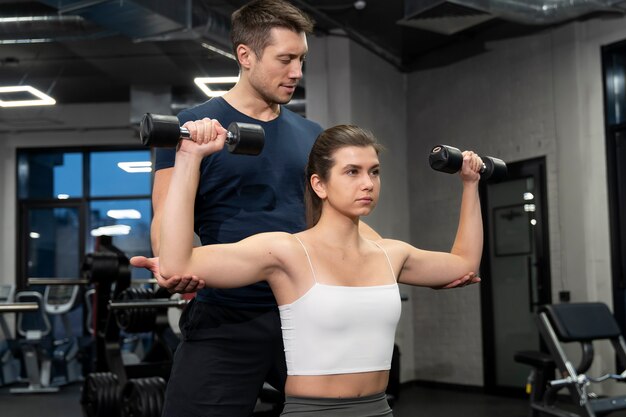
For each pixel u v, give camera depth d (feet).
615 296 19.71
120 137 32.40
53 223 32.81
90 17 17.21
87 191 32.68
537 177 21.79
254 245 5.14
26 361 26.86
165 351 17.24
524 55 22.49
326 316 5.12
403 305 25.50
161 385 14.52
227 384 6.18
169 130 4.78
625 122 19.76
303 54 6.18
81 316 32.81
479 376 23.45
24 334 29.37
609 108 20.29
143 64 26.86
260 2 6.16
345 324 5.16
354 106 23.43
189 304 6.43
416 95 26.32
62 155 32.99
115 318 16.56
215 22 19.36
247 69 6.26
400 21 18.71
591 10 17.66
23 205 32.68
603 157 20.22
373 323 5.27
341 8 21.56
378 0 21.13
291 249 5.21
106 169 32.89
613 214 19.88
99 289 16.66
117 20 17.40
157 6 16.97
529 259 21.97
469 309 23.90
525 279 22.06
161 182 6.23
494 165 6.38
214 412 6.15
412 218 26.11
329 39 23.57
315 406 5.11
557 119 21.35
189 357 6.24
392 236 25.13
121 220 32.71
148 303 14.46
